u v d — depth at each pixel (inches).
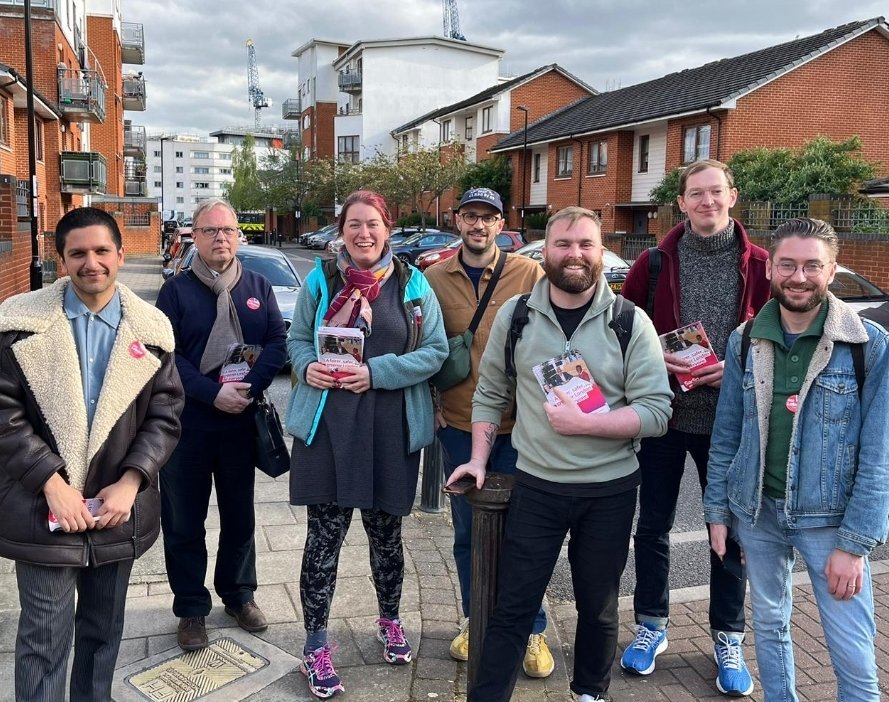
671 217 904.3
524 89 1612.9
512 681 112.7
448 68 2341.3
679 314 133.6
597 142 1256.2
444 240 1183.6
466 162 1720.0
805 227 100.7
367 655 136.2
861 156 939.3
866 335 99.7
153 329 105.9
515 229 1483.8
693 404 130.4
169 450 106.9
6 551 98.3
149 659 132.6
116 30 1742.1
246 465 139.4
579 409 106.3
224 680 127.6
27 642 99.4
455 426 141.3
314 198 2368.4
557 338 111.0
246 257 461.1
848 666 100.7
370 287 124.3
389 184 1737.2
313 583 125.1
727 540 116.8
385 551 133.4
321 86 2726.4
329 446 124.2
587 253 107.0
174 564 134.8
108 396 101.0
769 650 110.1
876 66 1020.5
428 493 208.5
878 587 168.4
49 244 829.8
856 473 100.3
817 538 102.6
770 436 106.2
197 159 5703.7
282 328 142.1
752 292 130.7
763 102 992.9
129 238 1524.4
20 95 856.9
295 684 127.4
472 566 115.7
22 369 98.3
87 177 1031.6
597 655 116.1
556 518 110.5
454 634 144.3
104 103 1238.3
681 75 1284.4
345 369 121.6
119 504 99.7
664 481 136.2
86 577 105.3
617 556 112.6
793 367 104.0
